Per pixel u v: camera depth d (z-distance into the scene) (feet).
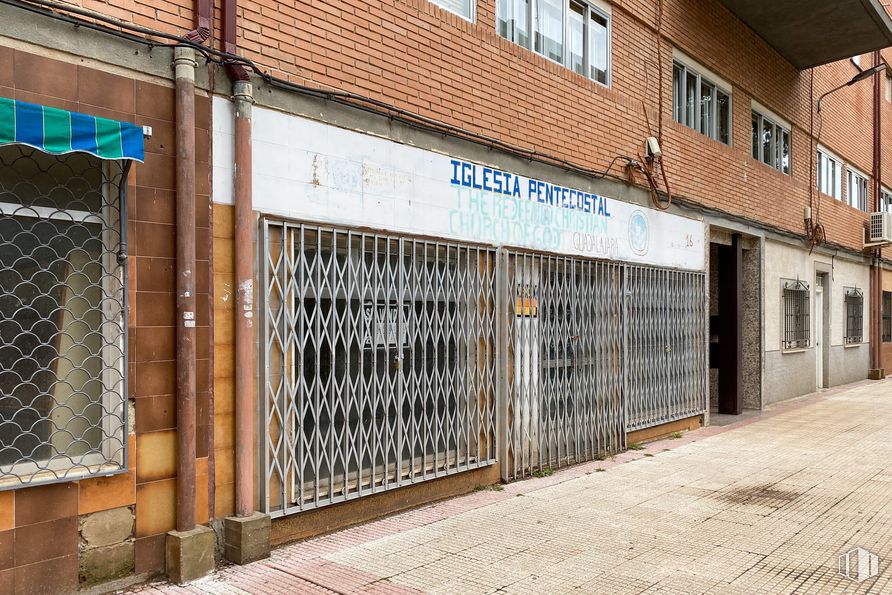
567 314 25.40
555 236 25.07
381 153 18.61
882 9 38.65
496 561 15.14
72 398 13.32
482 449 21.76
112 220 13.73
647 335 30.42
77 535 12.86
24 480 12.27
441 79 20.52
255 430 15.57
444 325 20.11
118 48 13.50
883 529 17.53
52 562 12.54
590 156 27.09
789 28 40.11
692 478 23.30
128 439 13.51
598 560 15.20
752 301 41.88
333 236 16.98
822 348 54.19
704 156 35.47
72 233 13.33
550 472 23.79
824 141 52.70
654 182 30.71
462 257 20.99
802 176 48.75
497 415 21.95
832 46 42.63
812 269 50.90
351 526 17.61
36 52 12.39
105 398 13.65
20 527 12.17
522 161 23.59
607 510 19.27
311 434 16.67
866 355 62.64
